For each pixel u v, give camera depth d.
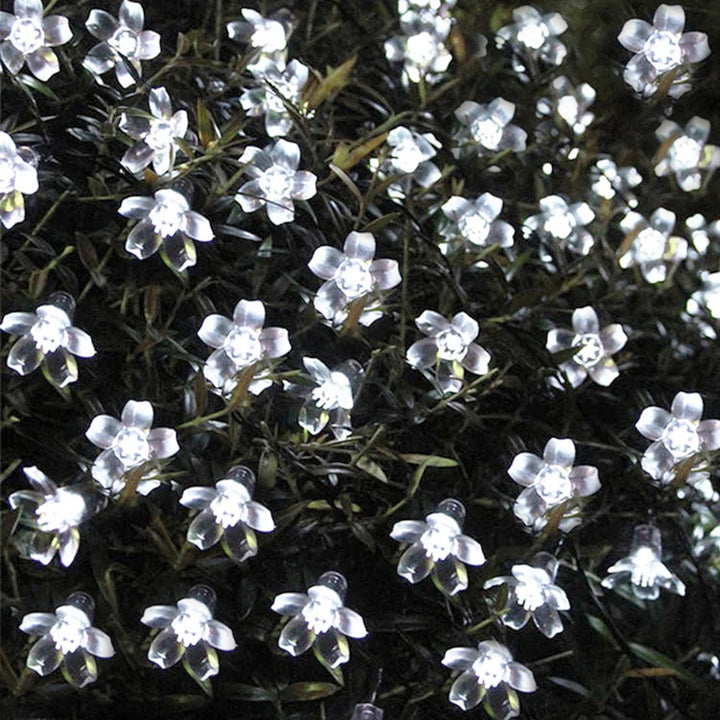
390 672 0.71
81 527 0.68
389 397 0.72
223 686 0.69
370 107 0.80
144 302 0.72
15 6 0.71
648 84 0.80
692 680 0.71
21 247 0.71
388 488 0.72
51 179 0.71
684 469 0.71
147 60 0.75
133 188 0.71
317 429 0.69
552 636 0.69
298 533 0.70
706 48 0.80
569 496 0.70
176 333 0.71
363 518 0.71
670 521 0.75
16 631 0.69
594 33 0.85
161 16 0.79
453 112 0.80
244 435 0.71
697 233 0.81
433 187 0.77
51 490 0.67
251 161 0.71
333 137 0.77
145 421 0.68
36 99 0.73
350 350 0.73
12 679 0.67
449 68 0.82
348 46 0.81
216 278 0.73
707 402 0.78
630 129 0.83
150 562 0.69
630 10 0.85
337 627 0.67
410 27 0.79
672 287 0.80
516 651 0.72
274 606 0.67
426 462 0.70
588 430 0.75
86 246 0.70
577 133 0.81
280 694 0.68
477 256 0.74
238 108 0.76
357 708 0.68
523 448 0.72
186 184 0.72
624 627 0.74
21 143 0.72
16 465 0.68
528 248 0.78
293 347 0.73
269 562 0.70
